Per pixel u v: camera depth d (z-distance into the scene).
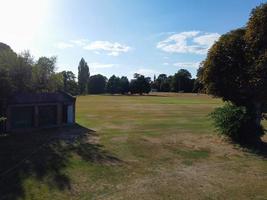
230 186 16.53
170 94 171.00
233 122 26.86
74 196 14.85
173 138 30.50
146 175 18.30
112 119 47.28
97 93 186.50
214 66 25.52
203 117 50.69
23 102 33.81
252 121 26.72
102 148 25.62
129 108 69.75
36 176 17.77
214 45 25.97
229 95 26.28
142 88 175.88
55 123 37.91
